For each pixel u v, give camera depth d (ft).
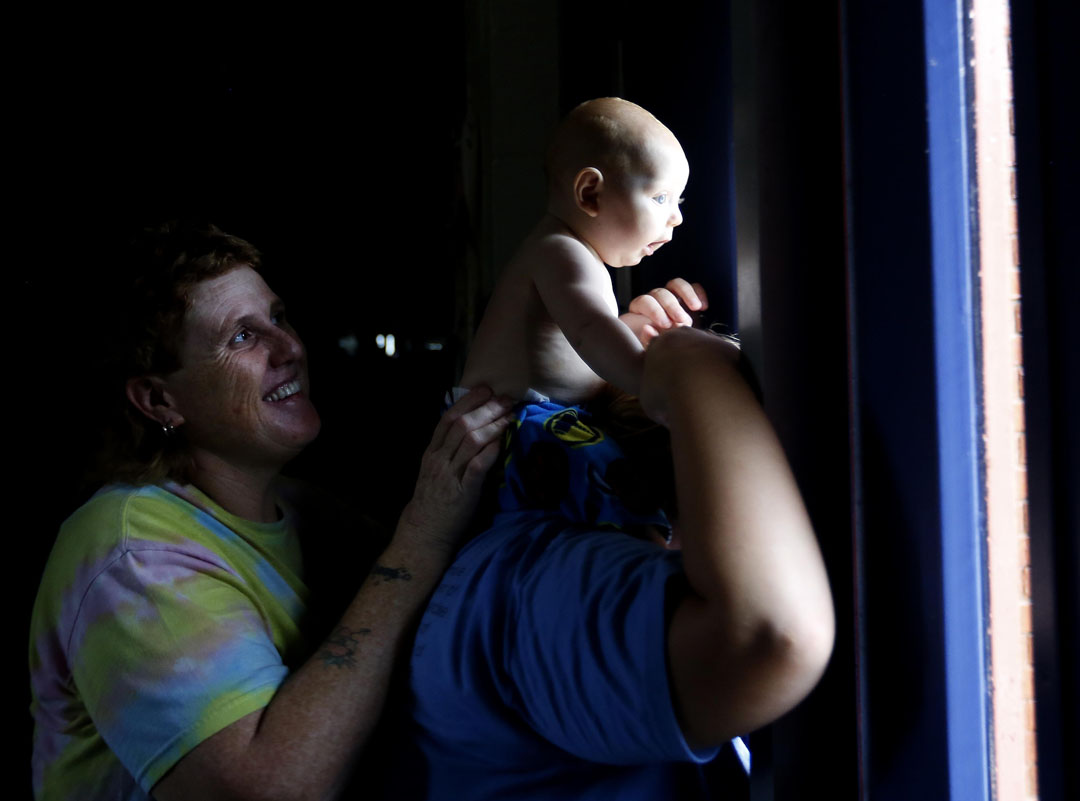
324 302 10.80
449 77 9.50
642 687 2.25
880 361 2.37
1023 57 2.15
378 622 3.41
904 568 2.33
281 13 10.24
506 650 2.74
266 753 3.18
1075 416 2.06
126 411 4.08
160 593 3.48
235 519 4.03
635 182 3.55
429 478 3.49
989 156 2.22
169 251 4.08
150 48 10.23
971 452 2.21
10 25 9.93
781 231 2.55
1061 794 2.16
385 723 3.57
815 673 2.02
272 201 10.64
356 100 10.40
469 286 7.92
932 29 2.19
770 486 2.12
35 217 10.17
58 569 3.74
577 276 3.35
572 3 6.60
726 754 3.60
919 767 2.30
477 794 2.95
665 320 3.84
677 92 5.20
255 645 3.49
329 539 4.72
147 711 3.30
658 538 3.06
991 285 2.23
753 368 2.57
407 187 10.61
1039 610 2.21
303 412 4.27
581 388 3.61
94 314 4.14
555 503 3.12
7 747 9.25
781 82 2.56
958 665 2.21
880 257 2.35
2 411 9.91
